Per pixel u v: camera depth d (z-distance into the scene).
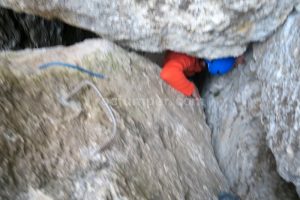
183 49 1.88
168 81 2.03
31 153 1.16
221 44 1.82
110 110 1.45
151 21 1.73
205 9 1.64
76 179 1.20
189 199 1.55
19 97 1.29
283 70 1.57
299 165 1.44
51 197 1.11
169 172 1.54
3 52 1.59
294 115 1.46
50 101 1.36
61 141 1.26
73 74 1.53
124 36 1.84
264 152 1.86
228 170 2.00
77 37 2.52
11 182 1.06
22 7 1.75
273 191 1.81
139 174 1.38
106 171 1.28
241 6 1.60
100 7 1.71
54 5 1.72
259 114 1.86
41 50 1.68
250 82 1.97
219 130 2.15
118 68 1.75
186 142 1.82
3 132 1.13
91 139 1.33
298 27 1.56
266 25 1.72
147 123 1.64
